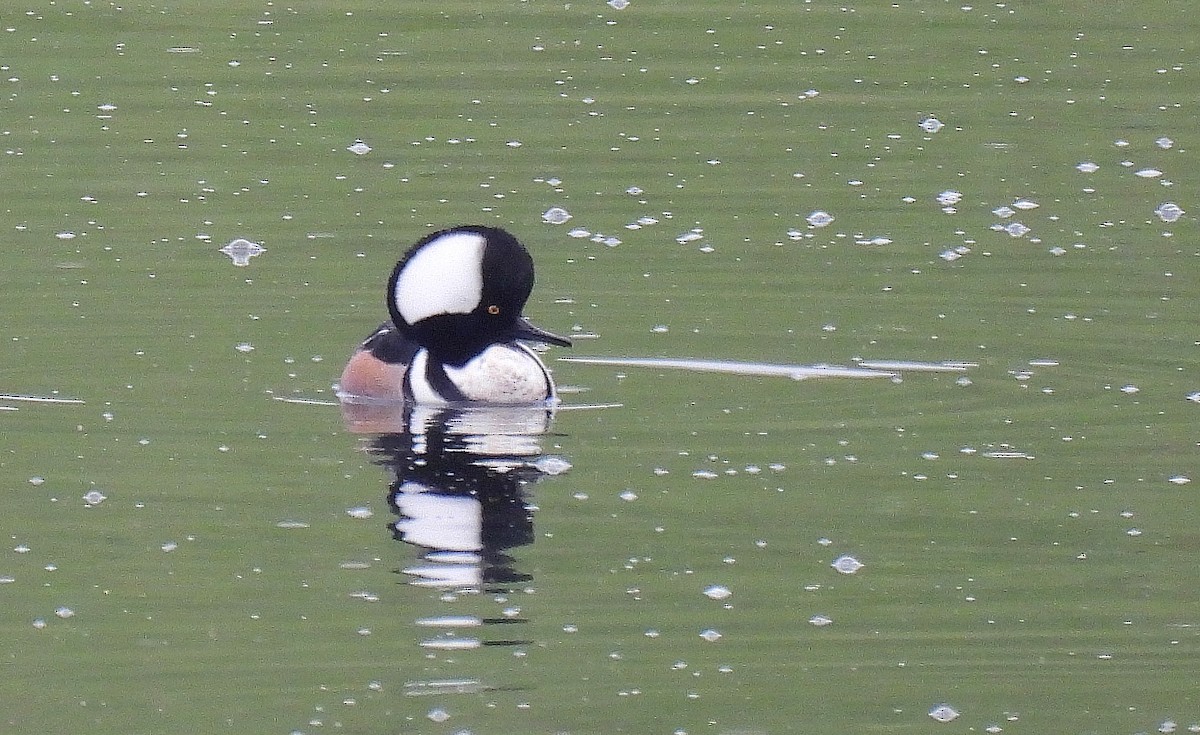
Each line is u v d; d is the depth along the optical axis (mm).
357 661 9039
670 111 21047
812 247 16672
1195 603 9750
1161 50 23578
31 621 9438
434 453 11930
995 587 9961
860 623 9508
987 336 14445
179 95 21438
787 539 10555
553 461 11773
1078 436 12297
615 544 10438
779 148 19734
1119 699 8750
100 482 11352
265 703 8617
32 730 8336
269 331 14570
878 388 13281
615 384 13422
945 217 17531
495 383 12953
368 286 15648
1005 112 21078
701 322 14820
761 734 8383
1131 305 15133
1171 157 19406
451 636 9305
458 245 13250
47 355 13844
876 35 24297
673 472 11594
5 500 11055
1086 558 10320
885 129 20469
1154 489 11352
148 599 9695
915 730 8430
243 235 16906
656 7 25672
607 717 8531
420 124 20500
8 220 17172
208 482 11375
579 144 19828
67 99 21188
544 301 15258
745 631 9398
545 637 9320
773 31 24484
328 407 12922
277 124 20438
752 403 12953
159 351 14023
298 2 25719
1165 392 13203
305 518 10773
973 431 12406
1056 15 25297
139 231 16953
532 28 24578
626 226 17234
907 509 11008
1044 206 17859
